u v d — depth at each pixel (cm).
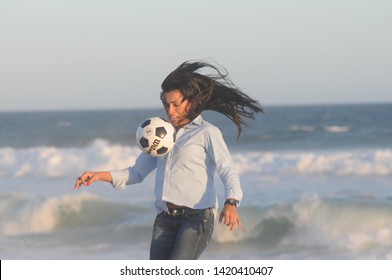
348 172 5525
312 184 4881
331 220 3347
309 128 15762
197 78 1323
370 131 13188
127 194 4444
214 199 1305
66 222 3706
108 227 3603
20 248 3178
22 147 11194
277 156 6281
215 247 3212
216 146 1280
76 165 6172
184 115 1335
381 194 4288
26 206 3762
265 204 3594
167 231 1305
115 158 6362
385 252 2909
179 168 1293
